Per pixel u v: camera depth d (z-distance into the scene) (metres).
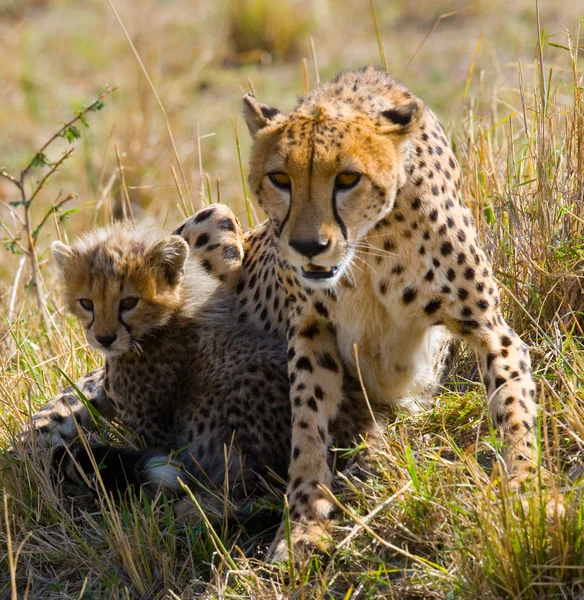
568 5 22.45
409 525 6.85
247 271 9.59
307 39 24.12
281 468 8.34
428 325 7.85
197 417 8.63
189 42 24.64
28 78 22.55
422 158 7.46
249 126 7.70
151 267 8.99
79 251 9.25
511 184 10.52
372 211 7.16
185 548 7.53
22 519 8.05
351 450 7.45
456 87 18.78
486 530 6.21
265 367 8.50
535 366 8.41
